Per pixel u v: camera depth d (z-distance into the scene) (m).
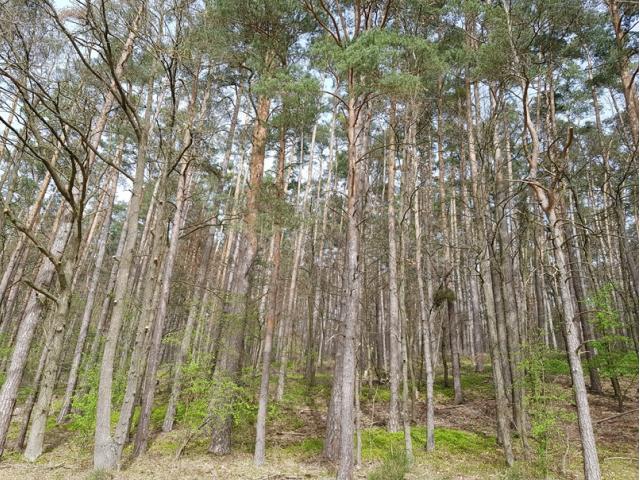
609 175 13.51
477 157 14.70
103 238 15.15
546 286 20.62
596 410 13.21
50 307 10.84
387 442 10.69
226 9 9.59
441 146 14.69
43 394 9.35
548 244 14.26
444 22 12.00
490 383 17.48
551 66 11.67
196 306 12.23
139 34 8.84
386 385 17.61
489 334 10.32
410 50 9.47
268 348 10.09
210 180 12.70
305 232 20.62
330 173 16.19
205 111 11.91
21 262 17.56
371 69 7.66
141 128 9.42
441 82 13.30
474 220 12.27
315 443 10.78
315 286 21.73
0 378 12.65
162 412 14.09
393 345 12.32
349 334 8.15
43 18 8.22
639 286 8.75
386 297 25.83
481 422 12.77
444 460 9.46
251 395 10.51
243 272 11.03
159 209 10.25
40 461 8.95
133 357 9.20
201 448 10.29
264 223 10.73
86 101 9.18
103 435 7.90
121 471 8.19
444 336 19.75
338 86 9.43
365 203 11.92
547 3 9.91
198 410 9.32
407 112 12.12
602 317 10.50
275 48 11.03
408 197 12.70
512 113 14.01
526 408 9.73
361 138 11.88
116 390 11.62
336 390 10.00
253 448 10.58
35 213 14.27
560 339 24.64
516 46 9.91
